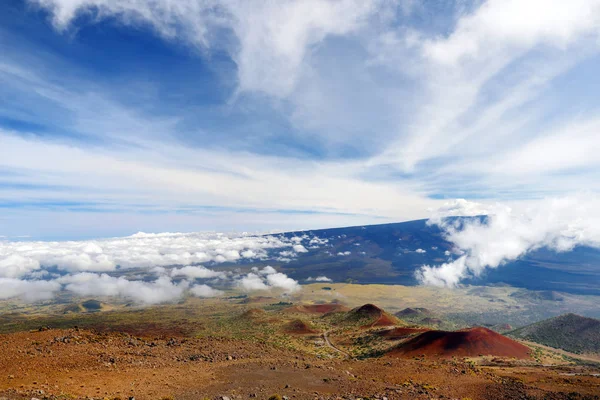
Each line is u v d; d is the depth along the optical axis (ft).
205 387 102.42
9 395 74.13
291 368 139.33
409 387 118.93
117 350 138.62
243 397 95.25
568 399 110.22
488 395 114.52
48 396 76.74
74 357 120.16
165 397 88.38
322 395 101.91
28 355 116.37
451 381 134.00
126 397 85.35
